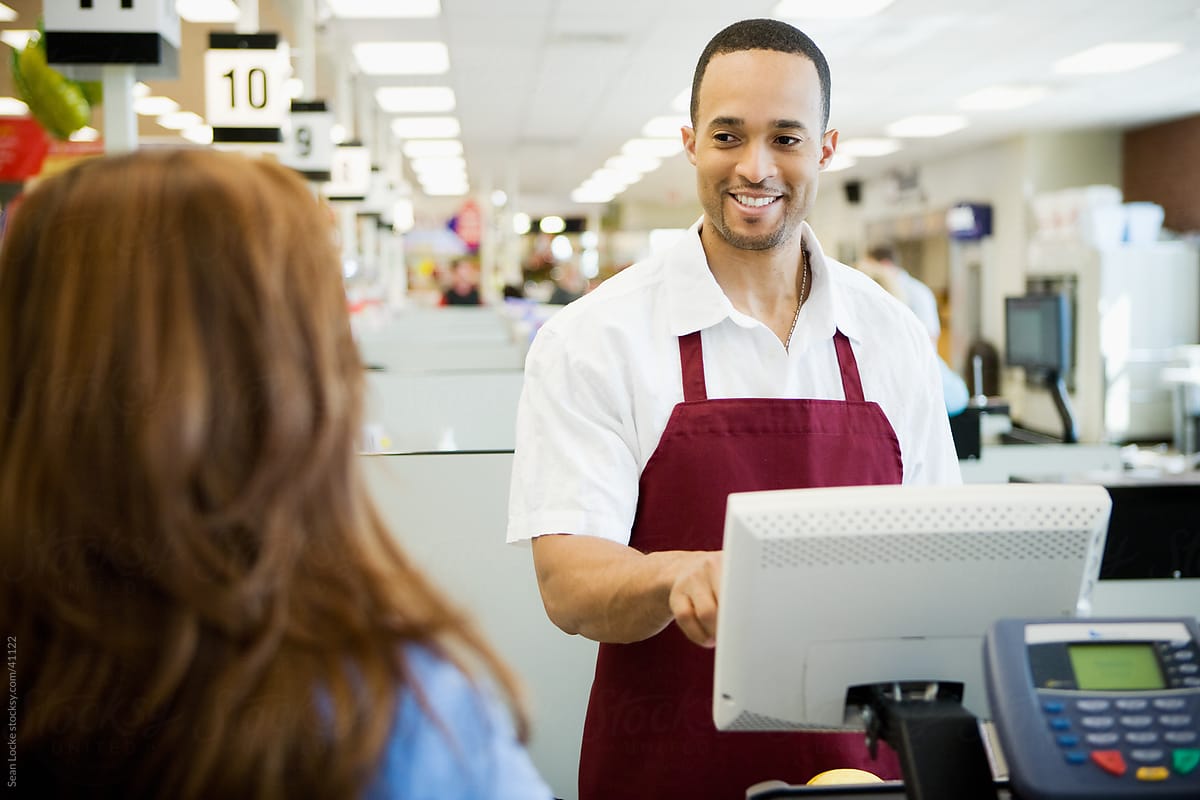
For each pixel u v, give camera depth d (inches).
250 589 23.2
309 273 25.3
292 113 233.9
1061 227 391.2
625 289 57.6
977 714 36.2
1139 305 365.1
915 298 315.0
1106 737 29.9
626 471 55.1
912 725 33.4
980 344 469.1
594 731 56.4
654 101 394.6
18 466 23.9
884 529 32.8
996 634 31.7
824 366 58.3
